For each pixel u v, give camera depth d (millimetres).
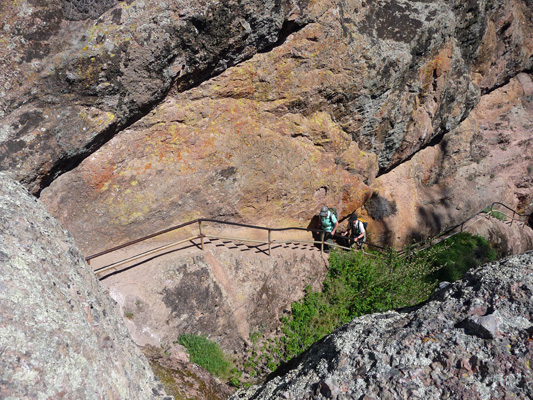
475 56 12578
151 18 6379
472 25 11359
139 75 6602
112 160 7082
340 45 8531
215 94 7848
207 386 5445
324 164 9695
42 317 2354
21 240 2770
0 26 5836
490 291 3152
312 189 9625
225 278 7531
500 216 14688
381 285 9195
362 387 2916
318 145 9531
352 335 3393
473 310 3076
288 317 8312
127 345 3432
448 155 14133
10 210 2967
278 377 3773
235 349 7258
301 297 8812
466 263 12664
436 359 2883
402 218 12375
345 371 3090
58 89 6137
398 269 9445
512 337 2807
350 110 9539
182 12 6504
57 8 6082
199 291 7059
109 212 7203
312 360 3570
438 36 9977
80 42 6105
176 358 6184
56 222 3438
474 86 13422
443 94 11586
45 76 5996
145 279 6680
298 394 3166
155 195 7547
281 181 9008
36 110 6039
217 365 6457
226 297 7359
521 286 3057
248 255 8188
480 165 14734
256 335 7562
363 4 8906
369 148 10547
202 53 7059
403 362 2943
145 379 3322
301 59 8305
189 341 6570
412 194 12953
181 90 7457
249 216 8914
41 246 2896
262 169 8656
